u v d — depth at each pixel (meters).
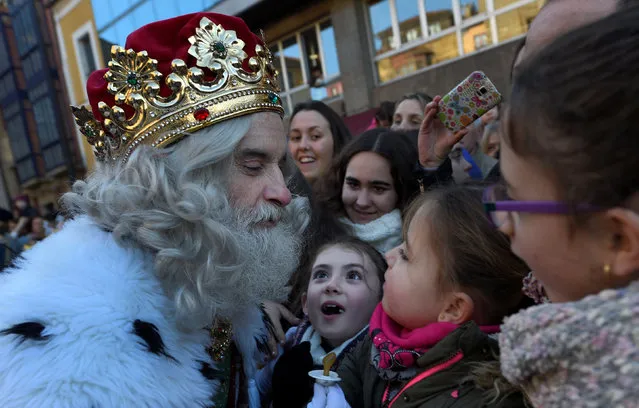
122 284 0.71
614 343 0.37
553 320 0.40
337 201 1.81
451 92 1.23
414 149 1.69
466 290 0.81
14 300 0.68
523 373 0.43
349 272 1.28
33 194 14.71
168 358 0.70
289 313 1.48
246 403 0.93
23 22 12.32
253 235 0.84
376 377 0.94
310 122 2.38
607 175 0.37
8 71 13.76
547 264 0.45
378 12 6.21
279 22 7.34
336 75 6.96
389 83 6.13
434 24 5.72
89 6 9.66
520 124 0.43
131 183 0.77
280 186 0.87
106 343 0.64
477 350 0.74
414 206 0.92
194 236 0.75
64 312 0.65
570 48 0.42
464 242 0.80
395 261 0.93
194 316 0.74
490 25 5.25
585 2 0.74
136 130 0.81
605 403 0.36
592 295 0.41
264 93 0.85
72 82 10.95
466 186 0.92
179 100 0.79
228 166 0.82
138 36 0.83
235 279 0.77
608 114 0.37
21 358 0.61
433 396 0.74
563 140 0.39
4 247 1.97
